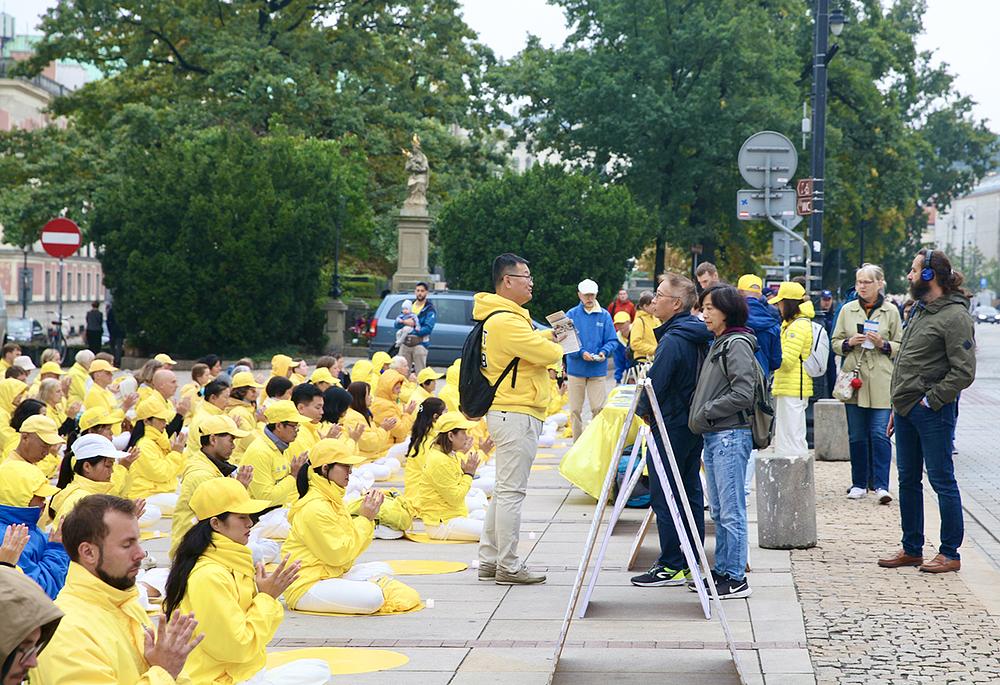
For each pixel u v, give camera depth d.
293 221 37.12
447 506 11.60
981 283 141.25
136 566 5.16
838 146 50.31
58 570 8.26
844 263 67.81
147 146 44.25
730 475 8.64
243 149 38.38
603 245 41.00
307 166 39.44
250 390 13.85
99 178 44.03
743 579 8.74
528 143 53.41
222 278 36.78
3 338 33.69
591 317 16.80
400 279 43.69
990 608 8.31
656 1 47.88
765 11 50.19
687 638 7.67
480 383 9.41
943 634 7.67
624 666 7.05
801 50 53.41
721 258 55.44
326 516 8.60
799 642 7.51
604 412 12.78
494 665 7.15
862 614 8.17
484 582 9.53
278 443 11.45
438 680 6.86
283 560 6.54
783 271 19.77
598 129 48.25
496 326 9.31
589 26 50.25
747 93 48.41
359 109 47.88
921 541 9.68
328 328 40.12
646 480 12.81
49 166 44.28
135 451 10.81
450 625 8.12
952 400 9.26
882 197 55.34
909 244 80.31
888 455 12.85
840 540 10.80
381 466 15.41
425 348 25.50
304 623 8.22
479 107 52.94
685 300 9.17
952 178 76.62
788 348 14.29
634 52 48.56
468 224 41.75
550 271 41.16
